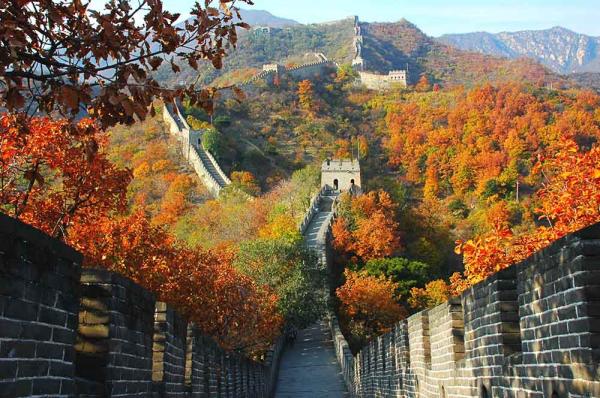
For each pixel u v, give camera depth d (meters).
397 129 170.12
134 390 8.50
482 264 18.09
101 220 23.00
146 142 143.38
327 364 50.41
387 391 22.31
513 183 124.06
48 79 7.68
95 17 7.53
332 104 195.62
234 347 33.59
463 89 193.88
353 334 62.06
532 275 8.09
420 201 138.88
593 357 6.66
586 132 130.50
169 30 8.03
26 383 5.65
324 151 163.00
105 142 20.83
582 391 6.84
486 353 10.14
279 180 140.75
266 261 59.47
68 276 6.43
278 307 53.75
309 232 95.94
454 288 25.62
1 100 8.06
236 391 21.42
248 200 114.56
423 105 182.75
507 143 131.00
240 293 34.56
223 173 133.00
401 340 19.06
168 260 26.09
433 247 101.94
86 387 7.13
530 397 8.23
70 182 19.64
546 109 145.50
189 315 27.22
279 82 194.38
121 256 23.73
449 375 12.80
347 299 65.44
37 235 5.82
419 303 70.94
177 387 11.54
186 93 8.18
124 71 7.84
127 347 8.22
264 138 164.00
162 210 115.12
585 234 6.82
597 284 6.75
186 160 137.62
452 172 138.25
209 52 8.41
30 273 5.73
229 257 44.09
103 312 7.68
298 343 61.25
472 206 125.00
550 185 18.16
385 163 158.25
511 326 9.45
